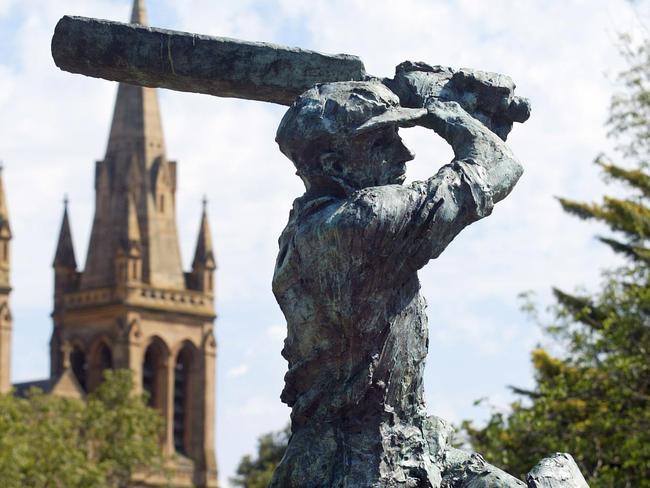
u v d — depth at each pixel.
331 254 7.87
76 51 8.48
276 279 8.11
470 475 8.03
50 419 97.00
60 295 157.88
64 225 160.00
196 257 160.88
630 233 49.78
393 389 8.07
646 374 39.44
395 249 7.88
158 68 8.50
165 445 153.38
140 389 154.50
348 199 7.92
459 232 8.06
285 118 8.18
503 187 8.16
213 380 158.50
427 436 8.12
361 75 8.55
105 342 155.75
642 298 38.91
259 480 108.56
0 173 150.00
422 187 7.96
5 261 148.00
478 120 8.45
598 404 38.38
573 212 50.16
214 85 8.55
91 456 101.50
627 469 37.50
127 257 155.88
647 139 41.94
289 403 8.25
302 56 8.50
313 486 8.06
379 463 8.02
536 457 37.03
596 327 41.78
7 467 82.81
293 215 8.26
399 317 8.02
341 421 8.09
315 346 8.09
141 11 160.38
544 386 38.72
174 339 157.12
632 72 41.88
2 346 146.75
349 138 8.09
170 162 161.75
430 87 8.49
